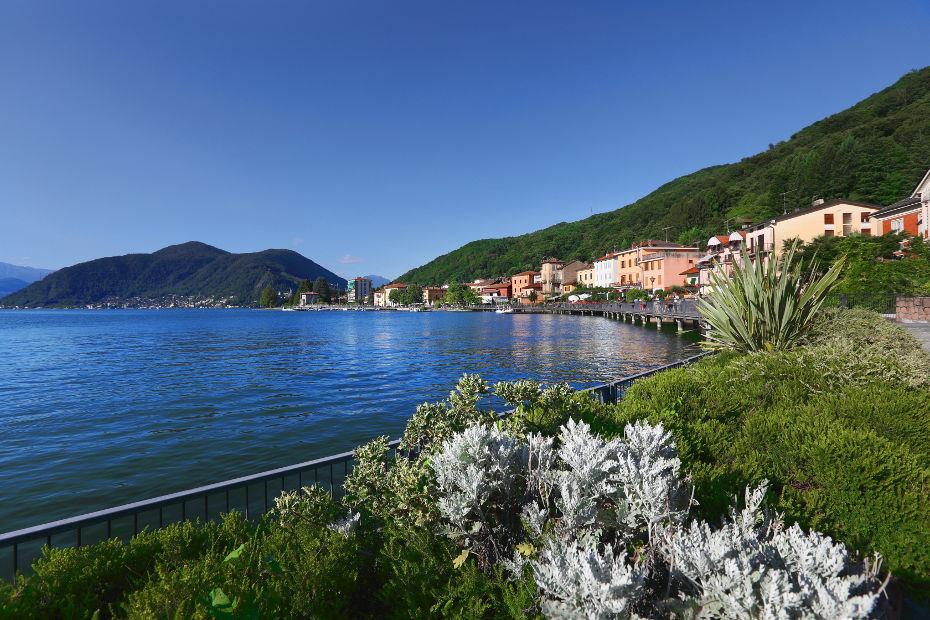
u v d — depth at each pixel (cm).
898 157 8138
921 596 324
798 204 8938
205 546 355
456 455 345
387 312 19375
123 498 997
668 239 13562
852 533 354
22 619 260
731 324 1031
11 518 910
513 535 317
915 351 973
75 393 2130
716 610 204
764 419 504
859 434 409
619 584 202
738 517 282
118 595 304
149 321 12281
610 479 307
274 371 2833
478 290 17688
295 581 274
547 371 2652
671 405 589
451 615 254
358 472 395
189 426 1531
